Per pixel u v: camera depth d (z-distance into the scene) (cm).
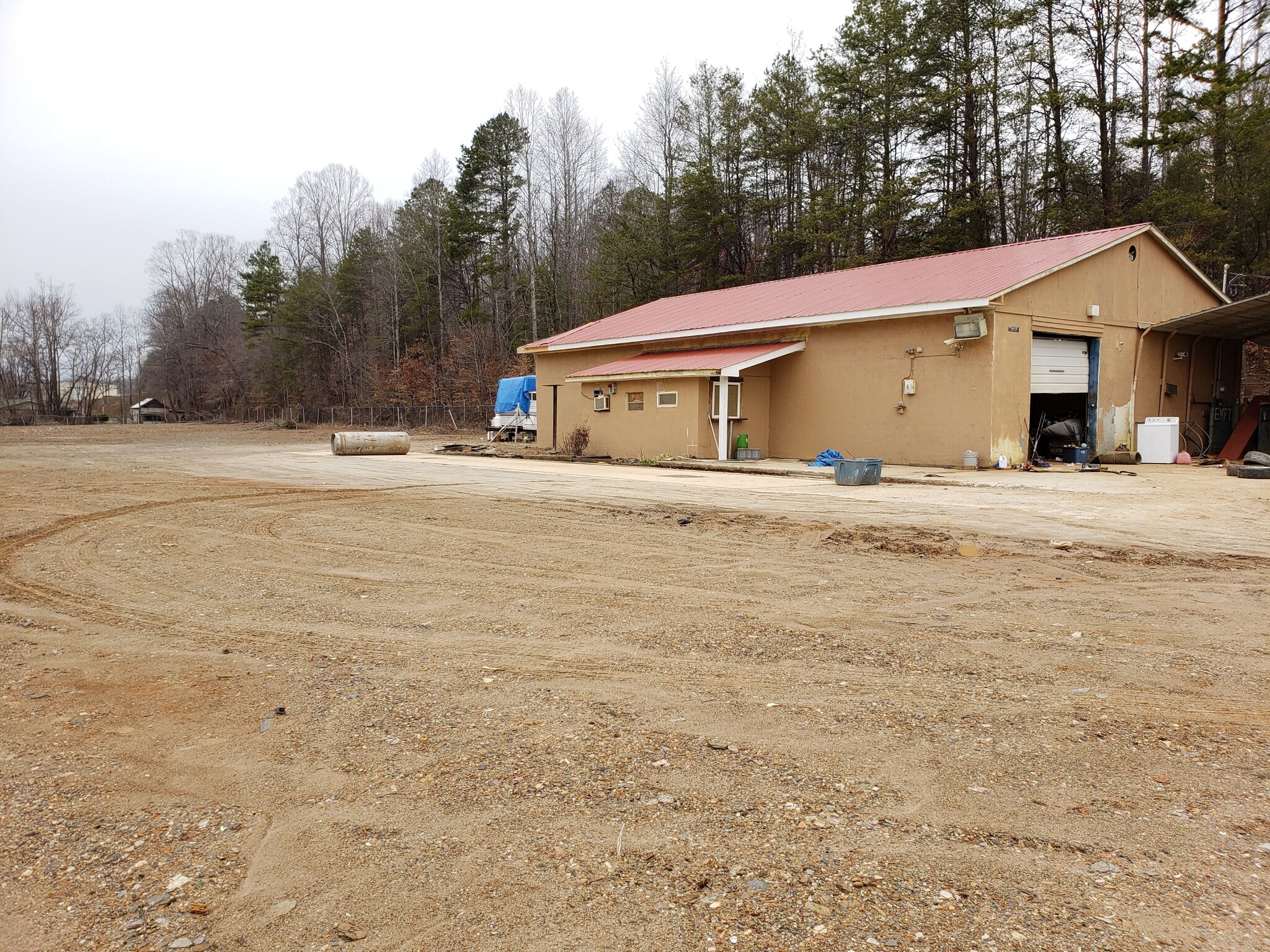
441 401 4862
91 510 1134
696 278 4256
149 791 315
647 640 502
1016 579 675
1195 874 253
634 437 2219
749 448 2120
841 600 603
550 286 4881
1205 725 370
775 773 323
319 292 5931
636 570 715
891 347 1895
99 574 714
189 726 378
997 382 1720
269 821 291
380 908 239
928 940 221
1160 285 2122
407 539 880
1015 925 227
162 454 2545
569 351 2727
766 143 4100
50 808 301
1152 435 1919
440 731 367
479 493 1327
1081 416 1995
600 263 4312
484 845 272
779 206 4084
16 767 337
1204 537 866
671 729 366
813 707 392
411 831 282
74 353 8756
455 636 516
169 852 271
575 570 716
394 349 5612
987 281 1811
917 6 3503
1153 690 414
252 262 6625
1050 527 935
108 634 529
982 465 1727
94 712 396
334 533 921
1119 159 3038
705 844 271
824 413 2048
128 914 237
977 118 3412
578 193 5034
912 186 3506
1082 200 3055
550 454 2355
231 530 951
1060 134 3216
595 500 1223
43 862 265
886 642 496
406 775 325
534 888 247
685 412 2064
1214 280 2716
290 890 248
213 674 449
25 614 582
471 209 4994
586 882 250
